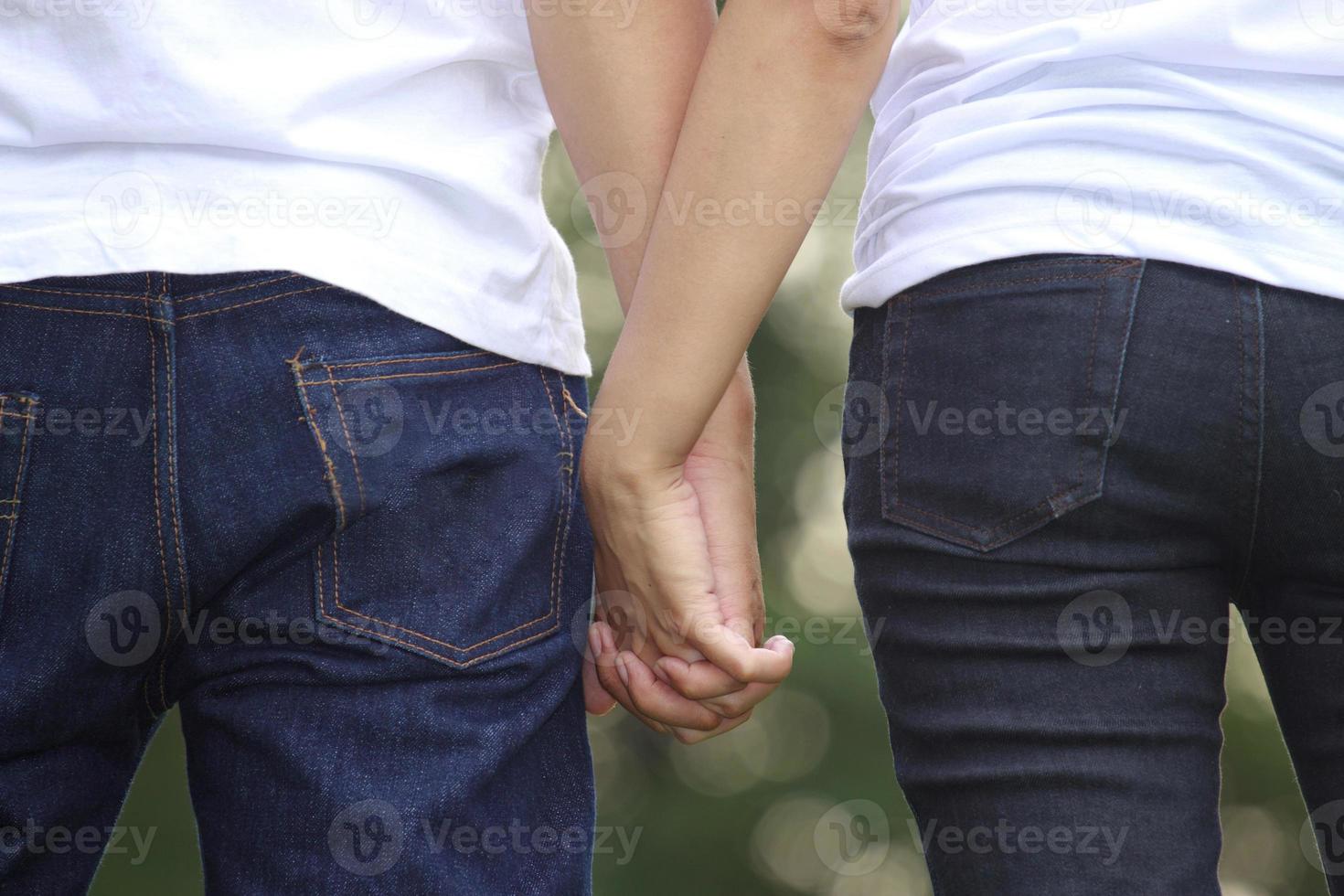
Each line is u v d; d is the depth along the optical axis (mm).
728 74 2924
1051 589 2725
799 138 2928
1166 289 2623
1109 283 2648
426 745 2887
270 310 2770
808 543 24016
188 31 2717
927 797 2896
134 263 2703
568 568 3260
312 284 2797
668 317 3094
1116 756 2711
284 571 2852
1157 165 2658
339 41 2854
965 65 2873
